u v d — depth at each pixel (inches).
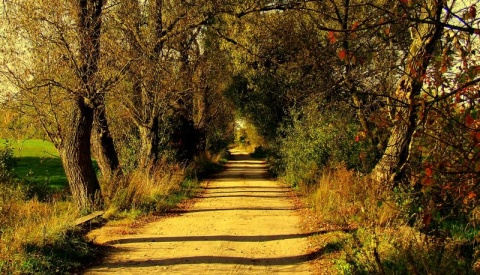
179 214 604.4
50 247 336.2
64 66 524.7
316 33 572.1
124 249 390.3
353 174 595.2
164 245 406.6
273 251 389.4
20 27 499.8
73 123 561.9
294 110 991.0
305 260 358.3
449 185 177.8
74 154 562.6
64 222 402.3
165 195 717.9
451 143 174.4
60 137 566.6
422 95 188.5
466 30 156.1
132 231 470.9
